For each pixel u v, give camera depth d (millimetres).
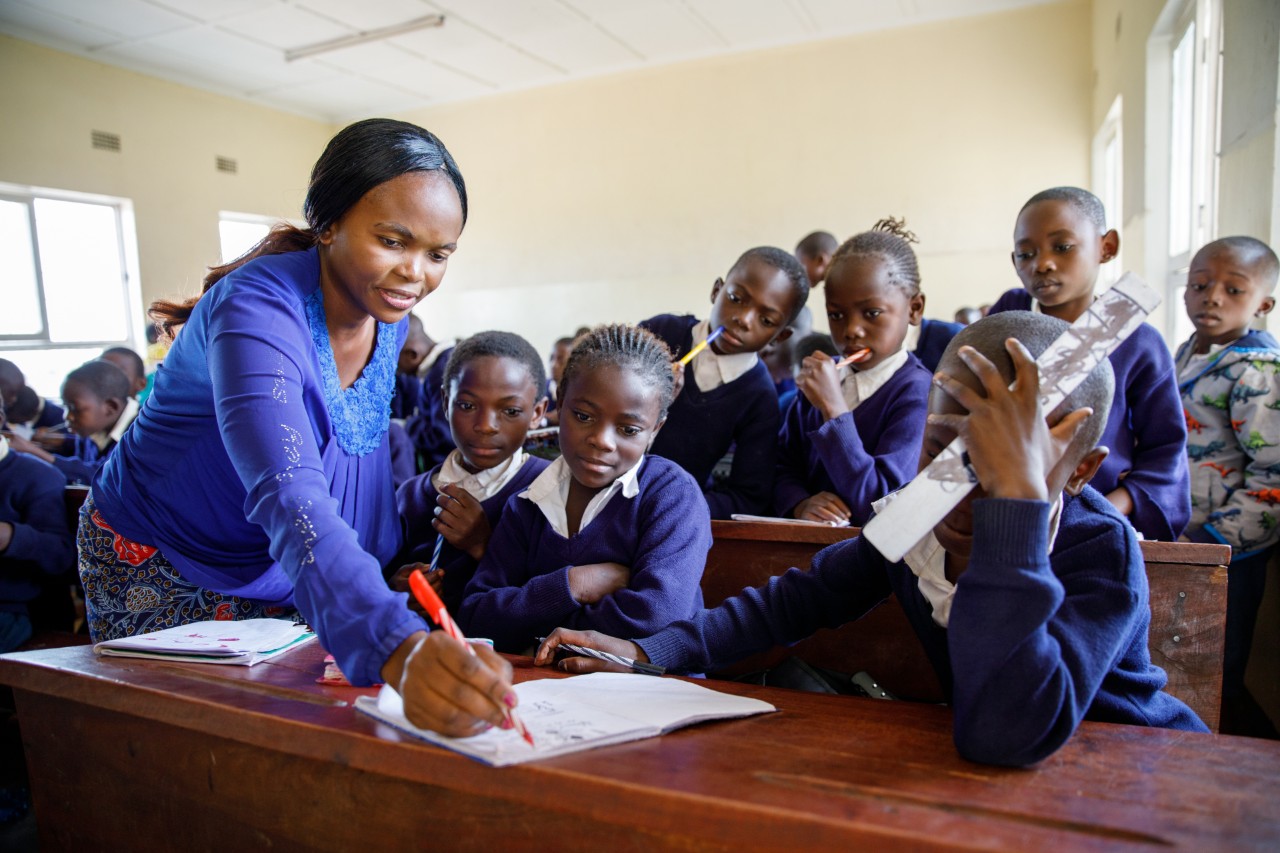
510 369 1608
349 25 6523
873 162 6707
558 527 1377
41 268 6738
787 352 3195
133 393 4195
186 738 881
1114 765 727
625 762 688
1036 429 749
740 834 596
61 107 6777
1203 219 3324
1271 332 2289
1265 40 2215
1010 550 734
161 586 1273
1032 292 2021
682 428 2068
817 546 1535
